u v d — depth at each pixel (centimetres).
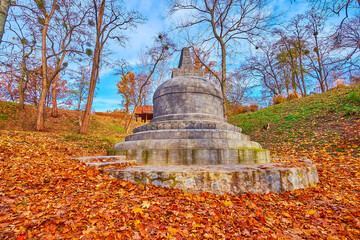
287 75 3278
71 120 2277
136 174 468
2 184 380
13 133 1120
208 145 649
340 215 368
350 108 1262
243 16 1367
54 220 276
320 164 841
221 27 1449
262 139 1548
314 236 301
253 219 337
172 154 621
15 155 696
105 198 372
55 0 1622
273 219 346
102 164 530
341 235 304
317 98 1891
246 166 555
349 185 566
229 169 481
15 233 240
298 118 1590
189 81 909
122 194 403
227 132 741
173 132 705
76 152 1043
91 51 1778
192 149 620
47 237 241
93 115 2677
